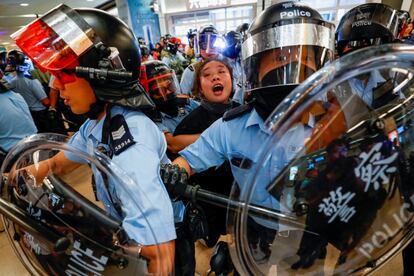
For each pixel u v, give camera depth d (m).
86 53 0.55
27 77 2.96
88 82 0.59
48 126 3.17
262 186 0.42
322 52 0.59
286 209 0.44
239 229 0.44
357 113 0.41
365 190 0.41
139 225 0.46
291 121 0.36
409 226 0.46
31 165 0.53
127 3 5.77
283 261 0.49
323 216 0.43
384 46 0.36
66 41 0.53
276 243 0.47
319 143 0.40
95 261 0.48
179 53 4.84
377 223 0.44
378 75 0.41
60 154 0.57
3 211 0.48
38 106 3.04
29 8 8.16
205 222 0.76
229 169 0.98
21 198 0.50
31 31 0.54
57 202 0.48
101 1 7.99
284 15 0.58
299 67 0.57
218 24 8.06
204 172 1.00
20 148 0.51
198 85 1.39
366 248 0.45
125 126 0.58
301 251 0.47
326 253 0.45
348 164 0.40
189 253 0.72
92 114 0.64
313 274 0.48
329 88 0.36
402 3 5.56
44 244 0.47
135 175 0.50
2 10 8.01
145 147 0.55
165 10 7.90
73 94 0.60
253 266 0.48
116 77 0.55
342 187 0.41
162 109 1.55
